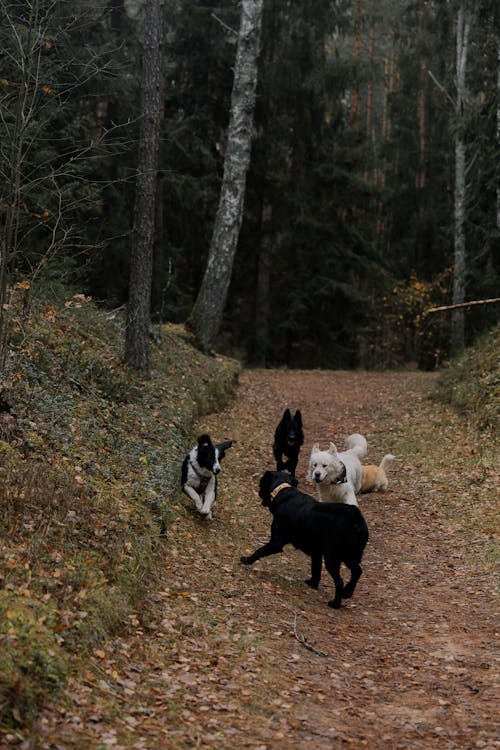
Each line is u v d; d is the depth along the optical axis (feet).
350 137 95.86
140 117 40.47
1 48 30.55
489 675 17.97
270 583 23.99
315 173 92.48
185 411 40.68
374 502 35.09
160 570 21.83
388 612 22.82
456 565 27.17
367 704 16.33
